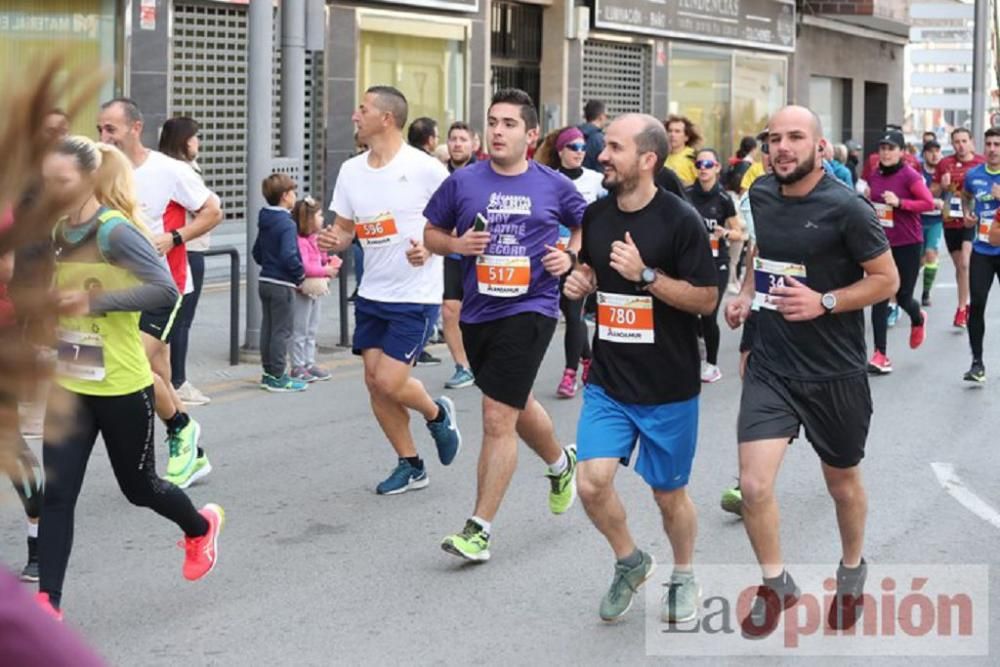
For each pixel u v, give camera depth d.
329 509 8.96
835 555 7.94
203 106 20.05
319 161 22.16
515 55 27.36
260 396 12.83
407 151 8.87
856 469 6.44
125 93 18.69
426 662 6.30
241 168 20.78
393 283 8.87
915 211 15.25
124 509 8.88
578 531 8.44
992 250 13.80
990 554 8.04
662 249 6.26
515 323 7.59
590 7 28.31
